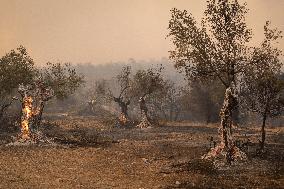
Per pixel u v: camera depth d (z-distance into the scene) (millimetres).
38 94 44062
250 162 29500
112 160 32688
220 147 30688
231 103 29984
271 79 31578
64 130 60250
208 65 30969
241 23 30484
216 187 22672
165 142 45219
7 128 55969
